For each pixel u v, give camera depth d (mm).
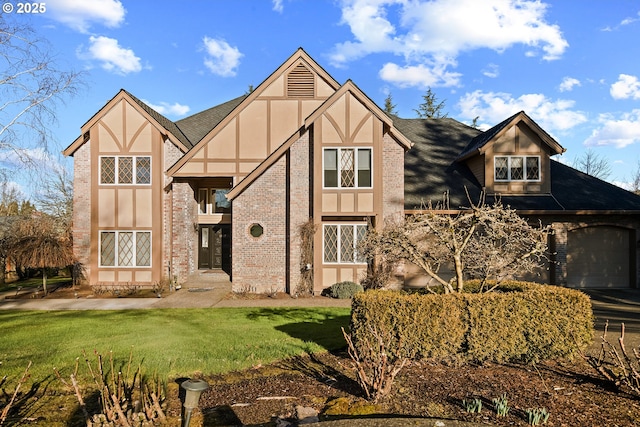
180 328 10055
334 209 15391
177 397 5773
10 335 9430
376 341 6695
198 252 21359
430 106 45812
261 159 17562
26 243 15734
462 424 4309
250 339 8875
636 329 9375
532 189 17047
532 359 6727
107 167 17188
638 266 16359
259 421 4918
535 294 6812
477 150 17094
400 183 15891
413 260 8109
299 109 17703
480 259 7766
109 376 6656
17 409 5449
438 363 6812
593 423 4559
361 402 5305
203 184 20984
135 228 17047
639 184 44844
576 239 16578
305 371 6793
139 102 18062
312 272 15414
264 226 16094
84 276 17500
